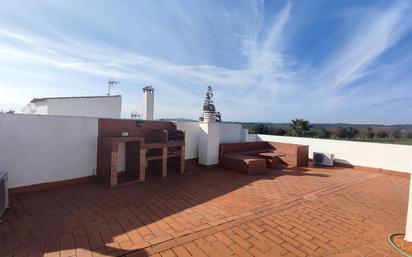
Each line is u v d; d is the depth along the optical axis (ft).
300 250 9.44
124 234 10.20
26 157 15.58
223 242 9.82
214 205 14.35
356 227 11.91
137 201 14.66
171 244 9.46
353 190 19.21
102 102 39.04
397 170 25.94
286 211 13.79
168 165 25.08
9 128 14.82
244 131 39.52
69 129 17.66
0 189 11.33
